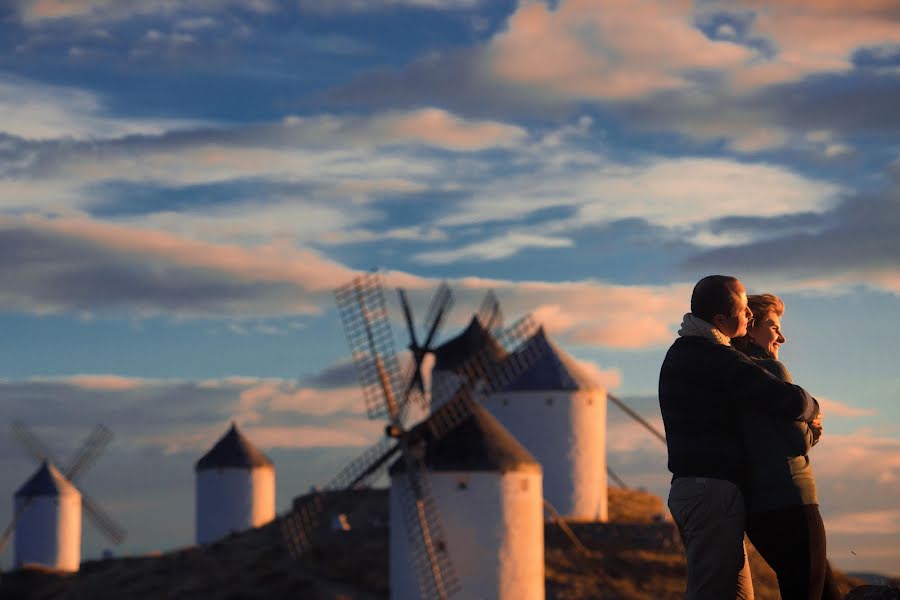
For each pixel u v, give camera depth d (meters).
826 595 8.20
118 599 64.88
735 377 8.00
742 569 8.15
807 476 8.04
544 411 74.88
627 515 77.88
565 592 60.75
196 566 68.50
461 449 52.12
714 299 8.35
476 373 56.50
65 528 100.06
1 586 80.12
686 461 8.12
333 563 63.91
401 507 52.22
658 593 61.38
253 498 99.19
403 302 57.59
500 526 51.38
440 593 50.72
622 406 77.19
